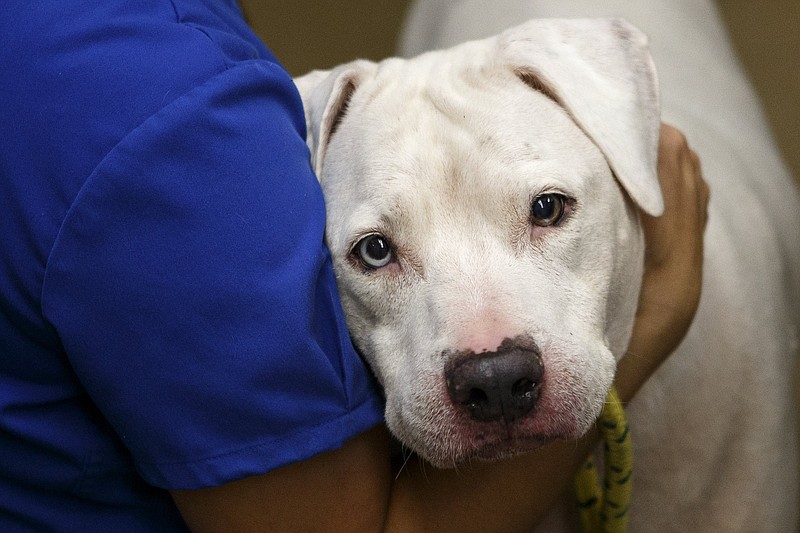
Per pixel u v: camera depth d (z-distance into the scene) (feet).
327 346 4.09
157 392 3.74
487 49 5.50
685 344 5.97
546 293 4.75
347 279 5.04
